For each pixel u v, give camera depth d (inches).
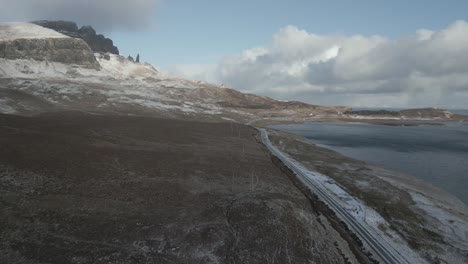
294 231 1120.8
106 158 1845.5
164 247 989.2
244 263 939.3
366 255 1074.7
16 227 1000.9
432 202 1620.3
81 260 887.1
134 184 1505.9
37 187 1318.9
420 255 1108.5
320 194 1637.6
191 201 1390.3
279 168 2178.9
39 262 856.3
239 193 1470.2
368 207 1521.9
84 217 1126.4
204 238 1033.5
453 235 1266.0
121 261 904.3
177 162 1989.4
